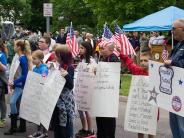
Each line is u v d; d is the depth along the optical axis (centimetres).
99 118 749
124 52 769
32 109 833
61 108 697
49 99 708
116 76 734
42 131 866
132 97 727
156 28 1653
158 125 1007
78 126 992
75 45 975
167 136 905
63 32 2134
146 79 713
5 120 986
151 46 1521
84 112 859
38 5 5684
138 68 726
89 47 820
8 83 935
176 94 631
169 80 639
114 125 751
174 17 1641
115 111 733
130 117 730
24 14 3672
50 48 1057
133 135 909
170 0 2267
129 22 2298
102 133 750
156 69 661
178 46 640
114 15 2375
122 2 2302
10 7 3425
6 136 884
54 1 5184
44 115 723
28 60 888
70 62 705
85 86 818
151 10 2267
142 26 1702
